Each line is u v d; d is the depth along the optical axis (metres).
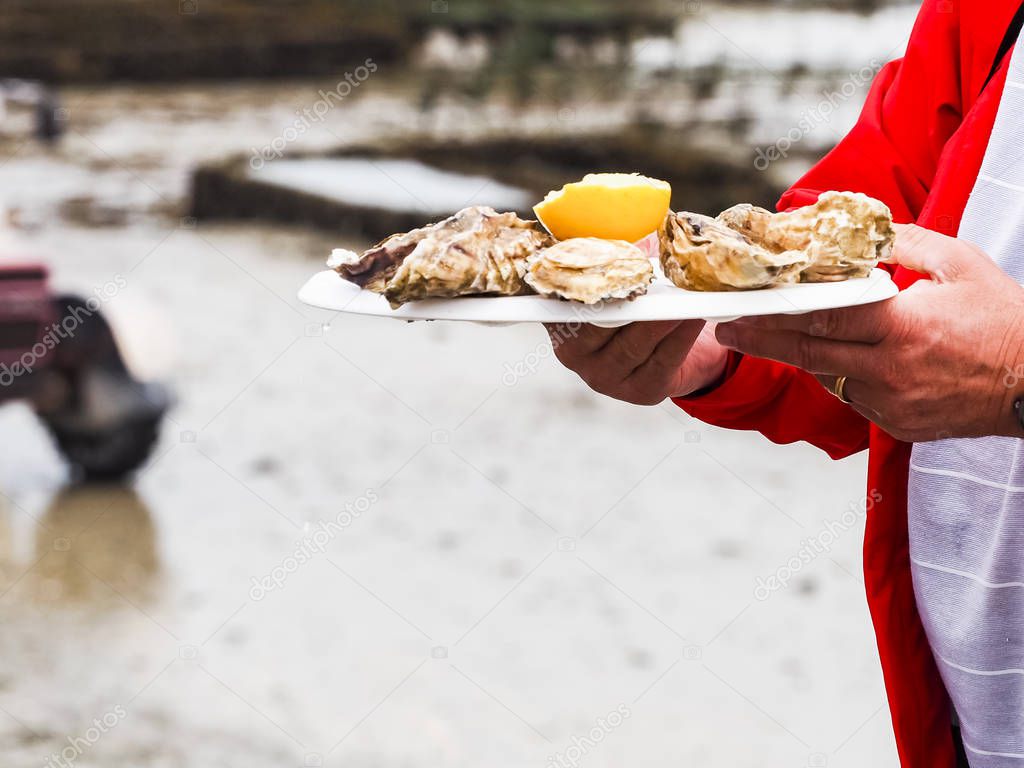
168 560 4.06
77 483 4.74
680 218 0.98
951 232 1.16
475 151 10.84
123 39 16.02
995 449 1.14
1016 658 1.17
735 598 3.77
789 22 14.70
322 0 16.33
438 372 6.29
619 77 13.63
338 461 4.97
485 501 4.55
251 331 6.92
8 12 15.84
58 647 3.46
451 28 15.81
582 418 5.54
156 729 3.04
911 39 1.29
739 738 3.00
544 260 0.92
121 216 9.83
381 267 1.00
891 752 2.96
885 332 0.95
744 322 0.96
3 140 12.08
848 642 3.51
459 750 2.95
